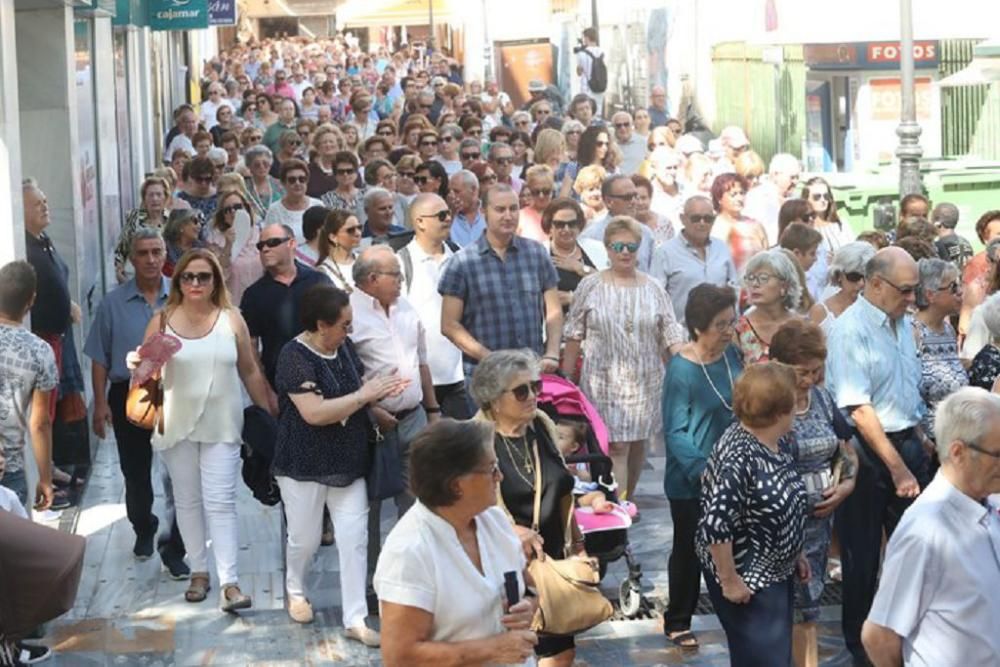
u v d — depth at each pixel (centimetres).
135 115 3519
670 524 1576
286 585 1350
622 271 1512
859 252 1349
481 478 772
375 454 1288
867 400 1212
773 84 3578
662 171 2214
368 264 1334
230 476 1347
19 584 973
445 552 776
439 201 1493
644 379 1509
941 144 3534
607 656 1256
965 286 1650
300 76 6003
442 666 772
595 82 4491
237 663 1247
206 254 1333
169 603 1374
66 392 1688
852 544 1232
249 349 1359
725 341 1223
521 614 785
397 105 4603
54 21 2017
